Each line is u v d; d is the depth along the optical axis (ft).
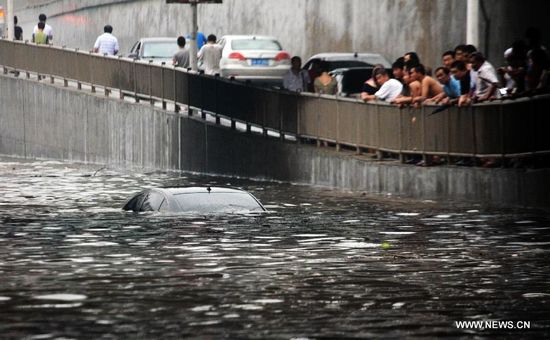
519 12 271.90
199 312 96.78
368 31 332.80
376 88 232.73
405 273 117.91
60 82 345.10
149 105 301.63
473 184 198.70
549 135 181.47
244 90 267.80
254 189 230.68
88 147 325.62
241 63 333.62
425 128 211.61
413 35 314.35
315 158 241.14
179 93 290.15
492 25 281.54
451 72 206.18
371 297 103.96
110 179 261.44
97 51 344.08
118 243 140.05
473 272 118.62
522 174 187.83
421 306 99.86
